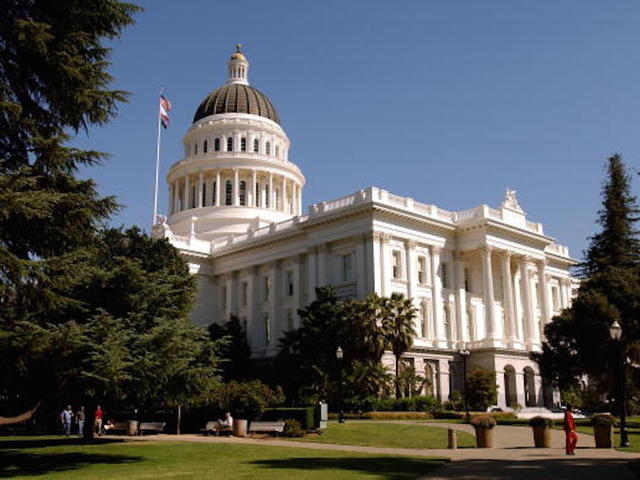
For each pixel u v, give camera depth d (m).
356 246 61.81
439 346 62.19
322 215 64.44
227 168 94.12
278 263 72.88
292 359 55.41
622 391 28.83
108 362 21.61
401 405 49.47
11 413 25.41
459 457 23.72
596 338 44.66
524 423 44.31
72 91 20.45
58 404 24.70
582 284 52.06
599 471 18.55
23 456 24.53
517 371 63.84
